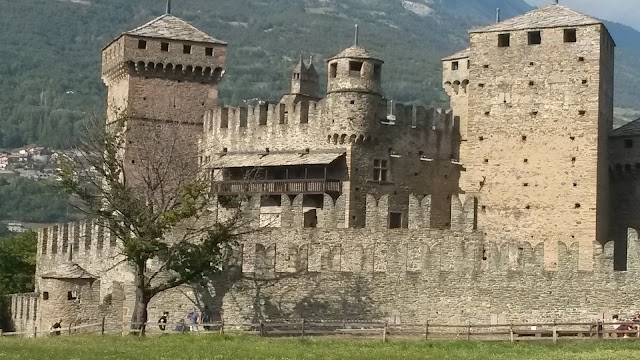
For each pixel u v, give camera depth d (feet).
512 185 306.35
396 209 311.68
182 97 356.18
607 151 315.17
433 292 249.34
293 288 249.34
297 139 319.06
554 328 215.92
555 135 302.25
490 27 314.14
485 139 311.27
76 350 187.52
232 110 340.39
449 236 278.05
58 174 266.16
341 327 241.76
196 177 311.88
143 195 268.00
